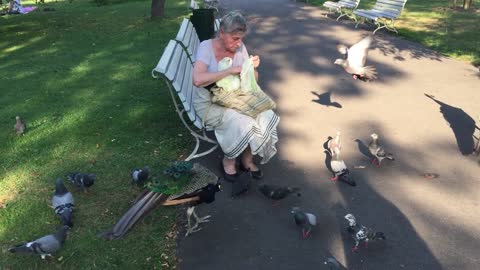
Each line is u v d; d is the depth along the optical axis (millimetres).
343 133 3053
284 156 2758
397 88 3879
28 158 2818
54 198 2172
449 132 3018
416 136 2973
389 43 5398
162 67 2363
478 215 2141
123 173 2584
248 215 2195
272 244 1985
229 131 2395
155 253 1935
